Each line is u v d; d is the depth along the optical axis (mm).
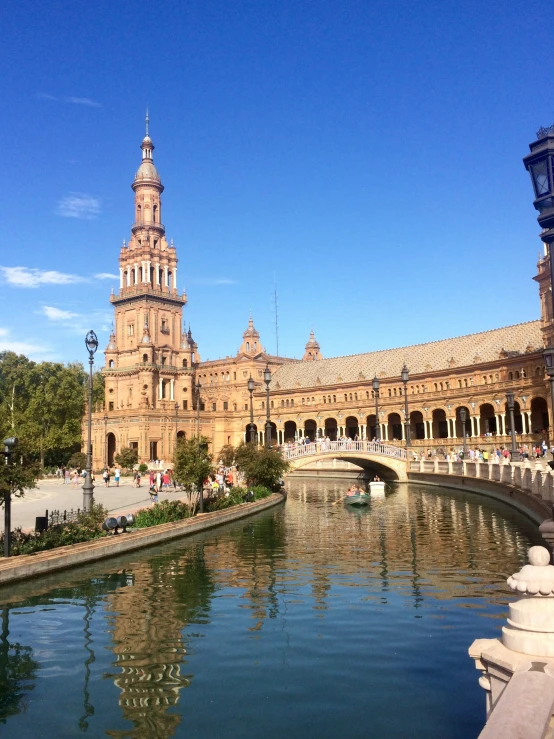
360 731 11328
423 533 34750
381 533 35406
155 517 35125
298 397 129375
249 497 49969
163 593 21859
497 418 93500
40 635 17266
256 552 30000
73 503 44938
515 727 5699
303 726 11578
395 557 27859
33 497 51969
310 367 137125
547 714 5875
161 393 125438
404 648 15523
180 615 19047
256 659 15062
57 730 11750
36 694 13344
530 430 88250
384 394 115500
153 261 128625
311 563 26969
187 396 128875
